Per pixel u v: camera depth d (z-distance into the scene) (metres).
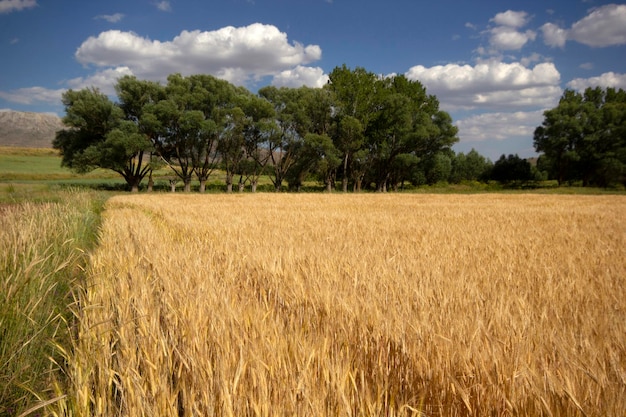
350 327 3.15
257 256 5.81
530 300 4.07
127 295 3.87
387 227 11.21
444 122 59.56
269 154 55.59
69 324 3.91
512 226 12.11
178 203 23.08
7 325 2.98
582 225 12.68
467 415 2.31
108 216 13.59
